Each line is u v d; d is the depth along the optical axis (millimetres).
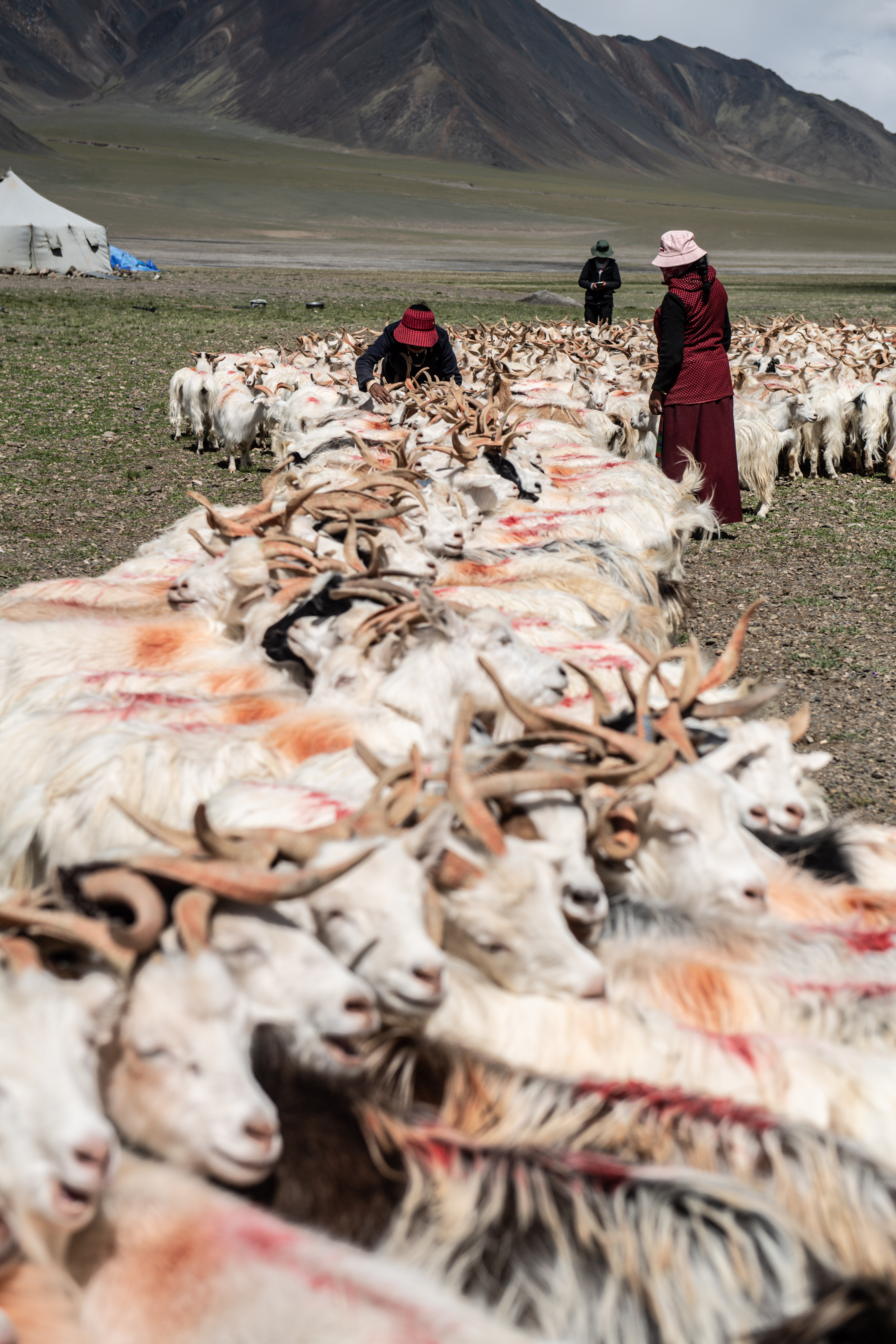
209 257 61875
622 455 13328
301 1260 2535
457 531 7223
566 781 3402
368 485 7199
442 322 29828
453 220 120062
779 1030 3584
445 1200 2832
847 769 6066
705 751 4461
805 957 3760
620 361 17984
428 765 4148
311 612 5215
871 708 6938
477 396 12695
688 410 11125
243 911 2916
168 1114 2682
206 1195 2662
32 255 43875
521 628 5973
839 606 9016
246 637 5574
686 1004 3576
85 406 17516
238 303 34031
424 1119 3062
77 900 2779
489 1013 3271
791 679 7445
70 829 4422
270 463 14219
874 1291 2635
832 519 12039
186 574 5938
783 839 4445
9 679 5605
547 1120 3068
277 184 135500
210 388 14391
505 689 4059
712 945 3723
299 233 94562
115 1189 2617
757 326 23734
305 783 4312
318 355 17250
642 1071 3266
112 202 110812
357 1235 2756
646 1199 2826
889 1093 3293
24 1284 2424
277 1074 2900
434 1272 2717
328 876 2820
